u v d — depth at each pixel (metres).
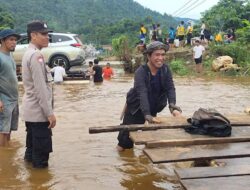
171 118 3.66
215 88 9.38
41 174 3.39
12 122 4.23
